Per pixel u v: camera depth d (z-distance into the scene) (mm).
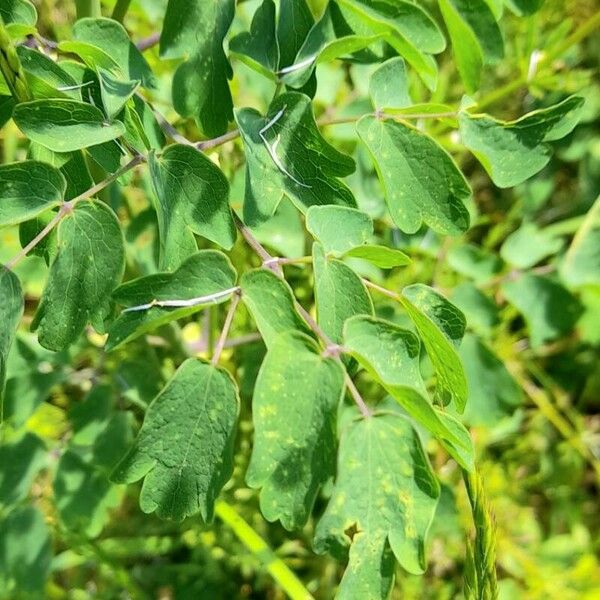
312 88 136
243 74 221
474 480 128
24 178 112
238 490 223
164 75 213
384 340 109
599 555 273
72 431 212
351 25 138
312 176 125
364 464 108
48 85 118
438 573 245
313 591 237
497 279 259
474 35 136
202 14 134
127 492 217
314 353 103
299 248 213
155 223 212
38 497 226
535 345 261
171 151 120
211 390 110
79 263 115
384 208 227
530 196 293
